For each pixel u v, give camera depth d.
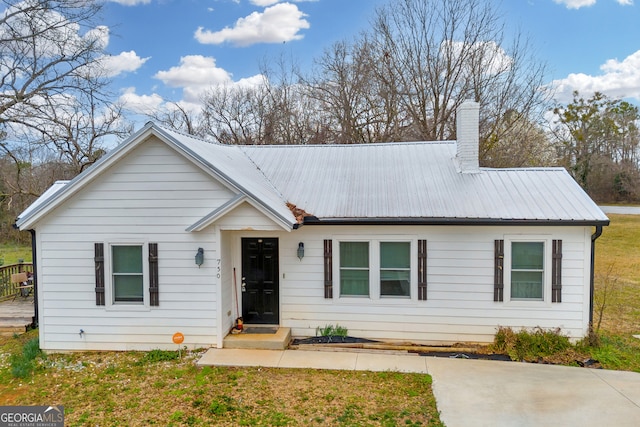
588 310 9.66
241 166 11.37
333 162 12.55
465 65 25.55
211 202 9.43
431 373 8.33
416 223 9.69
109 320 9.74
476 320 9.98
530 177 11.11
